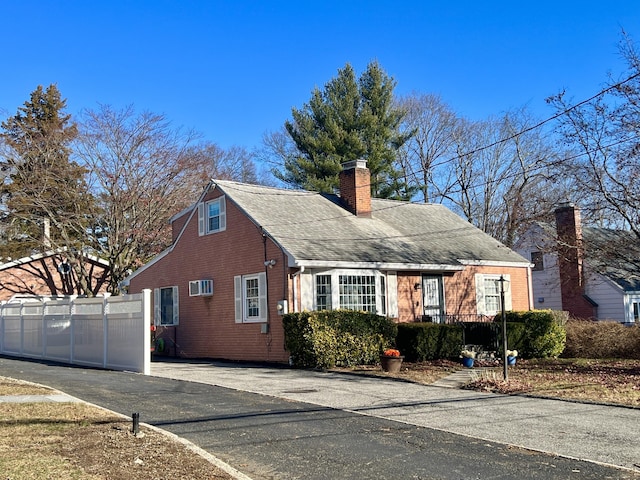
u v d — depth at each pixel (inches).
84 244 1375.5
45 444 337.7
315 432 397.7
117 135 1350.9
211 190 959.0
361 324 779.4
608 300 1216.2
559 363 828.6
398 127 1742.1
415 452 348.8
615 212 845.8
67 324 849.5
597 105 759.1
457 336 850.1
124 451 328.5
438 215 1178.6
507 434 396.5
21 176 1336.1
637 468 317.1
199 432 393.1
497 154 1713.8
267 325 834.8
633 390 569.0
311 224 922.1
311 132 1667.1
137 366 717.9
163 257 1051.9
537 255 1348.4
